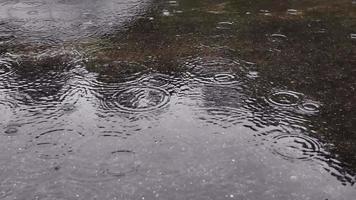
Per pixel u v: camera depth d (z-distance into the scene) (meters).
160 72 2.57
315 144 1.90
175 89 2.38
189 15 3.46
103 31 3.21
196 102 2.25
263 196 1.62
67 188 1.68
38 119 2.14
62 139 1.98
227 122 2.07
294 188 1.66
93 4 3.81
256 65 2.62
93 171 1.77
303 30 3.10
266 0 3.78
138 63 2.69
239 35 3.05
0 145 1.94
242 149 1.88
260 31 3.11
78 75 2.57
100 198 1.63
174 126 2.05
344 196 1.62
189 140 1.94
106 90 2.38
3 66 2.71
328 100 2.22
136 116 2.13
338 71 2.51
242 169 1.76
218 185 1.68
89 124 2.08
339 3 3.65
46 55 2.85
